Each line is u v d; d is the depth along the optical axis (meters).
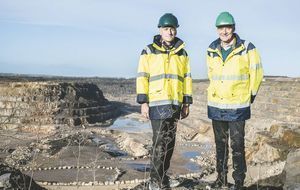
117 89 147.12
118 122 72.75
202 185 7.44
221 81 6.59
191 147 39.66
